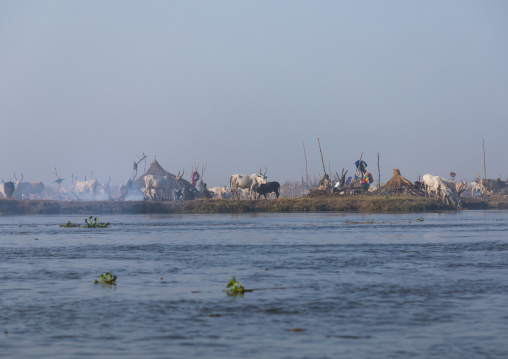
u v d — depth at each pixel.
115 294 70.31
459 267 91.44
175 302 65.56
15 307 63.19
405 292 70.06
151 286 75.75
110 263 99.31
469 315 58.41
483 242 133.88
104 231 177.00
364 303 64.19
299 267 92.62
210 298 67.69
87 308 62.69
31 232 174.88
